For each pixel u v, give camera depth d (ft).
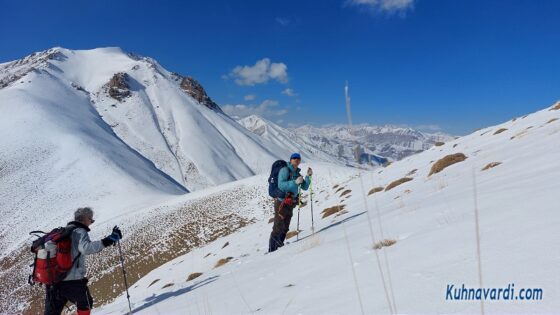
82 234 20.33
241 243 68.95
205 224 197.98
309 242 24.63
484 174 29.78
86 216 21.02
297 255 21.67
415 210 22.07
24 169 399.44
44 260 19.48
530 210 12.64
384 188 56.08
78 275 20.39
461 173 38.24
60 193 366.02
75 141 469.16
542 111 75.82
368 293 10.37
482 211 15.21
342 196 71.61
